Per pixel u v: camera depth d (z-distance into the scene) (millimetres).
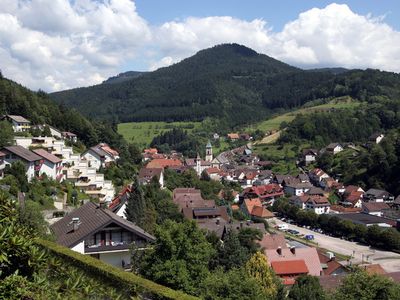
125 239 31984
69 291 12094
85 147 134750
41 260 10945
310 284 42719
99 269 20672
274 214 130250
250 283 29125
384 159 148875
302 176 163000
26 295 10047
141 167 143125
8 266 10344
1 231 10391
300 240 101000
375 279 29016
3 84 129625
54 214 60594
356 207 134750
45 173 81688
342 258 86188
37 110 135125
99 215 33469
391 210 124938
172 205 87375
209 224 78688
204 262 29469
